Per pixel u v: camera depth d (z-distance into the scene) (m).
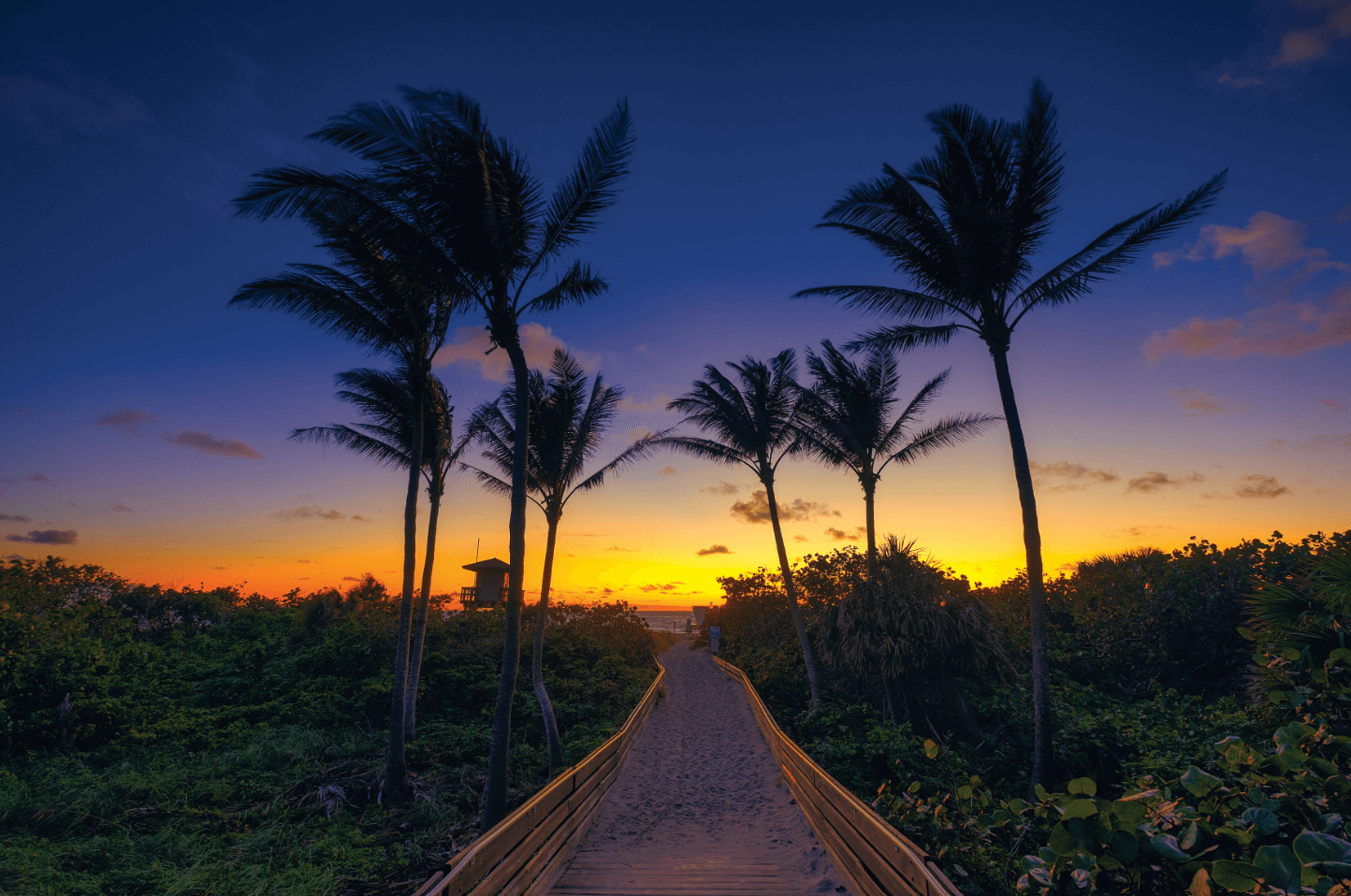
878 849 4.66
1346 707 5.53
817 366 19.50
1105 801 3.74
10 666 15.10
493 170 9.13
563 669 23.88
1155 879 3.81
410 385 13.77
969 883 5.04
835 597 27.33
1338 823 3.53
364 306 12.82
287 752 14.30
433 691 19.73
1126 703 16.05
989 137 11.23
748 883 5.99
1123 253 10.92
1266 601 6.27
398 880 8.80
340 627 23.52
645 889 5.88
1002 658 14.73
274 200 8.54
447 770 13.85
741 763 13.21
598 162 9.83
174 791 11.48
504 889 4.80
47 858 8.06
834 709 16.19
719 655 38.81
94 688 15.76
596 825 8.86
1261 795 3.73
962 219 10.84
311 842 9.91
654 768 12.93
